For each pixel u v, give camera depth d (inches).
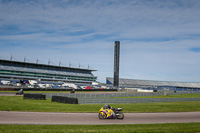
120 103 1418.6
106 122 616.1
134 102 1476.4
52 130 449.7
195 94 2903.5
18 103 1087.0
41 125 513.0
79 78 5713.6
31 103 1129.4
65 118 664.4
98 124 563.5
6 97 1499.8
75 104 1208.2
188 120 697.0
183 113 935.0
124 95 2204.7
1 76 4407.0
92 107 1058.1
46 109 885.8
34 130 446.6
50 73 5172.2
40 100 1395.2
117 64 4335.6
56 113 789.9
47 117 671.8
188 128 502.3
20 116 673.6
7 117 644.7
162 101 1627.7
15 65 4785.9
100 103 1350.9
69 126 509.7
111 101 1389.0
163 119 708.7
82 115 760.3
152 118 730.2
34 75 4909.0
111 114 689.0
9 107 887.7
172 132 452.1
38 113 768.9
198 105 1358.3
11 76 4547.2
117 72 4325.8
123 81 5920.3
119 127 511.2
